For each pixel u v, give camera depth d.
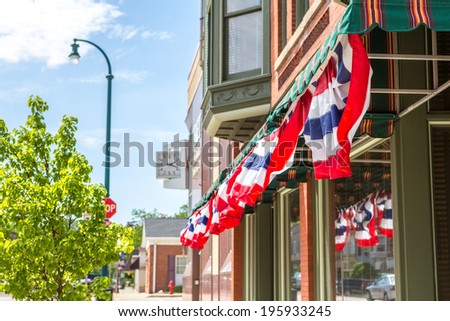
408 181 6.34
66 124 10.85
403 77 6.34
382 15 4.10
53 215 9.99
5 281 9.93
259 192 7.04
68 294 10.15
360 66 4.64
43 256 9.68
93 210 10.34
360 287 7.97
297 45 10.25
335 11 8.22
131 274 80.88
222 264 18.72
